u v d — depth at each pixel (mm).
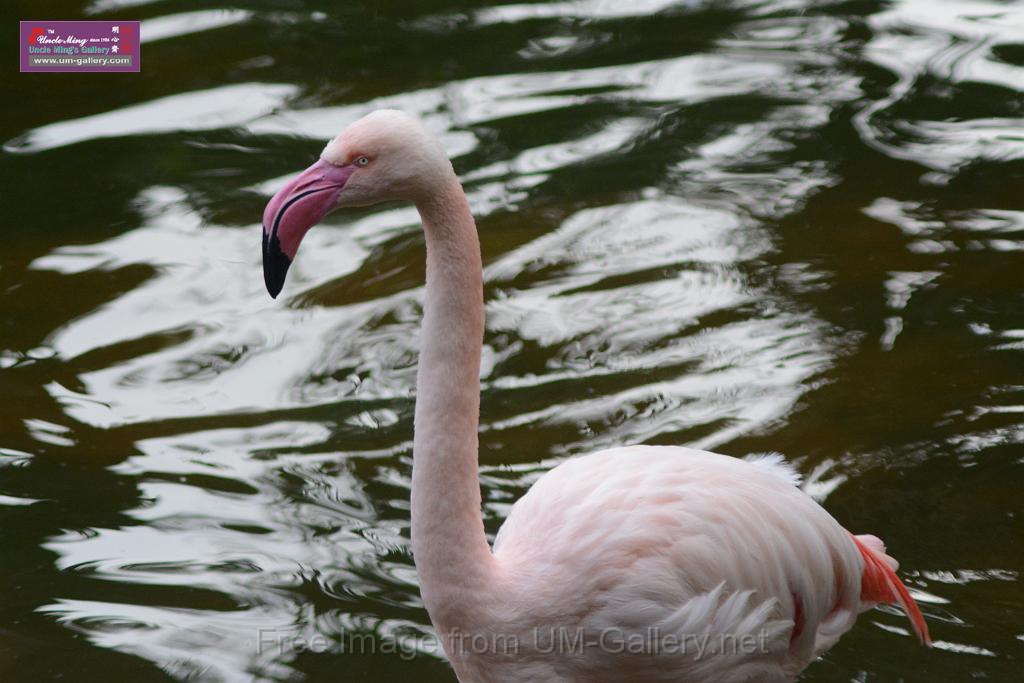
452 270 5969
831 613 7164
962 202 12172
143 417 9664
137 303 11062
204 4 16594
